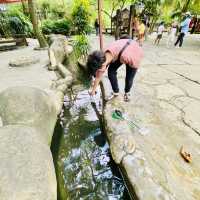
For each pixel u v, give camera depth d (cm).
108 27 1923
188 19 928
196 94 404
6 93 273
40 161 175
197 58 719
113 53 292
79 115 382
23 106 256
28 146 184
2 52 912
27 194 146
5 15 1321
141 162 215
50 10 2092
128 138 253
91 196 223
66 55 772
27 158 171
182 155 236
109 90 403
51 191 161
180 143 260
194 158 235
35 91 290
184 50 891
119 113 309
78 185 237
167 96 392
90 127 344
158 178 199
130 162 217
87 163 269
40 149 189
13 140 185
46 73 558
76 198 222
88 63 269
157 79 488
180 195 185
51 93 378
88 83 541
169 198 177
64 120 363
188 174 212
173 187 192
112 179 241
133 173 204
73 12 704
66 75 511
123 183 223
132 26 1077
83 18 706
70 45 965
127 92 352
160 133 278
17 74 554
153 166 215
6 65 658
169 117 318
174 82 470
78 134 328
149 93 404
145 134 273
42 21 1694
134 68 313
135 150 235
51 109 303
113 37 1434
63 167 263
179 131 284
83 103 426
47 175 169
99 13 430
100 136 319
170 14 1427
